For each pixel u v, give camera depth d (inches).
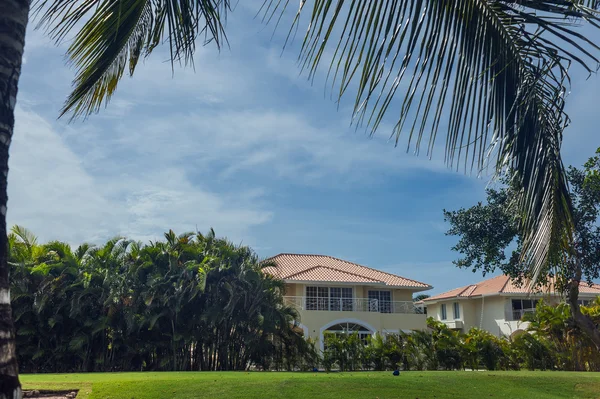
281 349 900.6
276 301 897.5
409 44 129.4
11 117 103.6
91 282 832.9
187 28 199.8
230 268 860.6
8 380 85.5
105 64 203.0
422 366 898.7
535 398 510.9
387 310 1311.5
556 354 941.2
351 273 1359.5
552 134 154.2
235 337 866.1
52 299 810.2
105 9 183.9
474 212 592.4
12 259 808.9
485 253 582.9
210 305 842.8
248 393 464.4
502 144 150.6
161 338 842.2
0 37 104.4
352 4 125.8
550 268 157.2
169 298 815.7
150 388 473.1
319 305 1263.5
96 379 526.9
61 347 801.6
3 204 97.3
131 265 858.1
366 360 899.4
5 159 100.3
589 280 525.0
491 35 147.2
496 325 1494.8
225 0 193.8
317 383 507.5
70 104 208.1
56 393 459.8
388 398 470.0
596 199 512.7
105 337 831.7
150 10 204.1
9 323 89.7
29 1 113.7
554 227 153.4
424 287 1358.3
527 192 156.3
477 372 664.4
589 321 401.4
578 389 563.5
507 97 152.0
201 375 577.0
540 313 1017.5
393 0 128.3
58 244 858.8
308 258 1513.3
